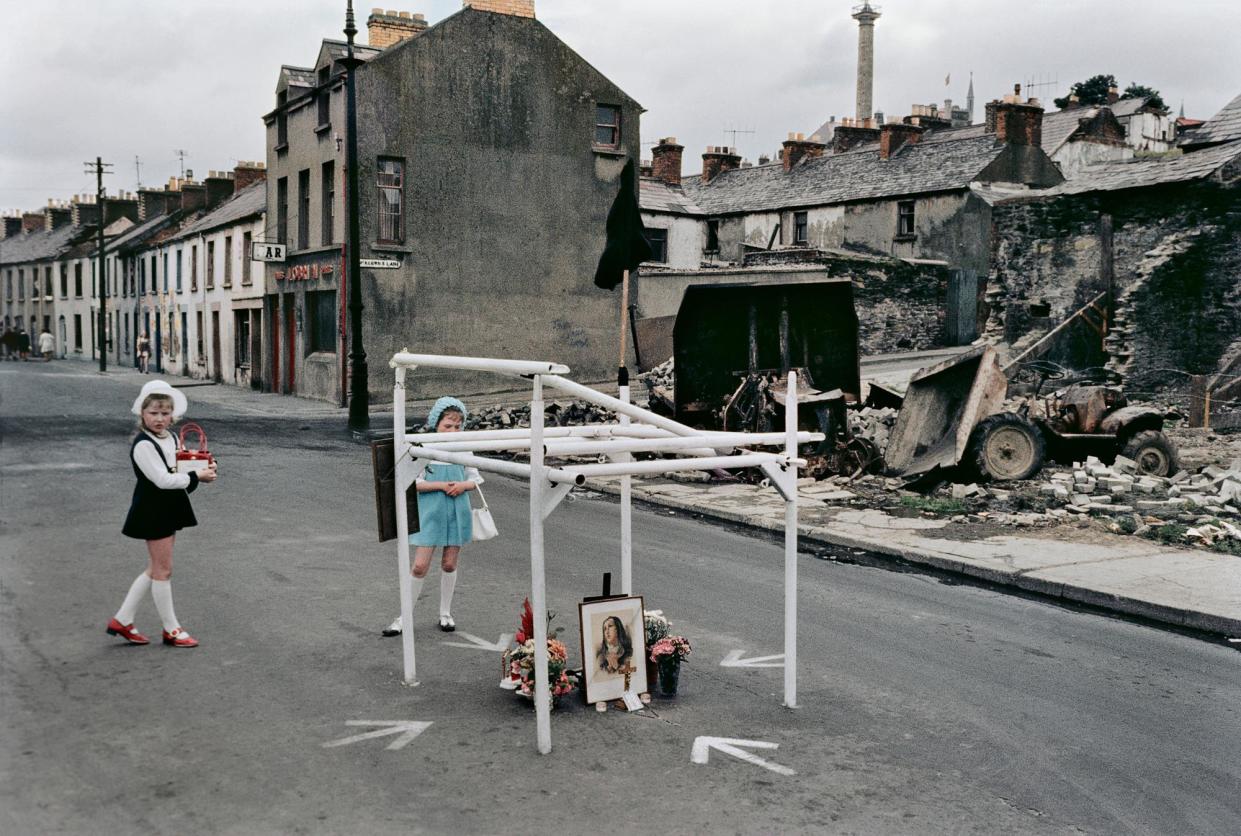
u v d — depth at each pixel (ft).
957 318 107.55
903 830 13.60
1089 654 22.33
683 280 102.94
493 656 20.75
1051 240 77.97
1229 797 15.06
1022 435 42.93
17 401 83.35
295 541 31.58
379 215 90.22
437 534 21.85
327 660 20.18
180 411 20.74
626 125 100.22
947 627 24.16
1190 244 69.21
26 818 13.17
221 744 15.80
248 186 148.66
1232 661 22.17
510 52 94.32
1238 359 65.87
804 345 50.83
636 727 17.10
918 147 122.62
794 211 127.44
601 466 15.92
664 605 25.32
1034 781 15.39
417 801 13.99
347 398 90.02
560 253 97.45
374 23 102.06
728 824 13.57
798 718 17.74
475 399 90.68
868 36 197.57
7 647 20.34
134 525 20.33
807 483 45.21
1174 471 45.21
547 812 13.78
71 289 206.08
